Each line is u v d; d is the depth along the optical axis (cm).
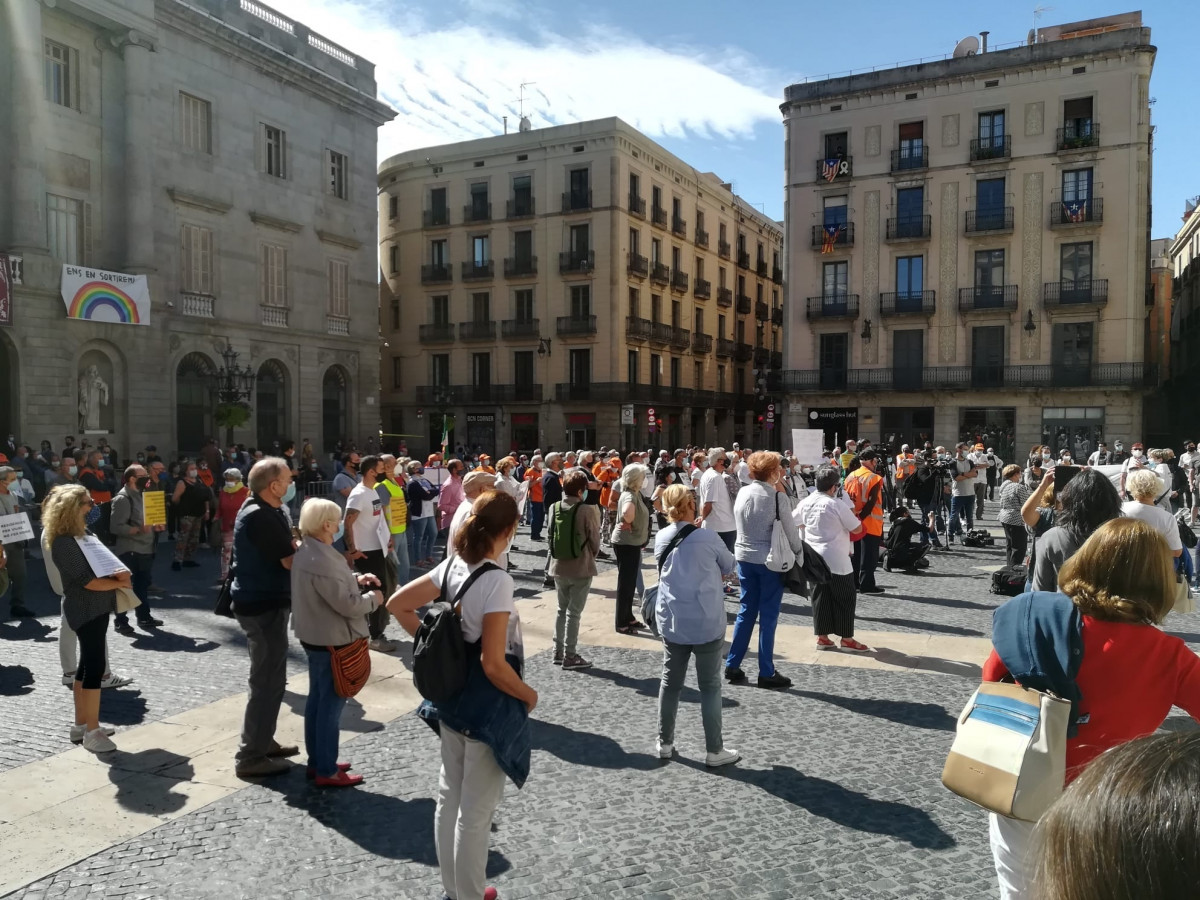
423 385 4844
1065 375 3644
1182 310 5475
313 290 3403
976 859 417
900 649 825
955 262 3822
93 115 2625
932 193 3853
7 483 1023
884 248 3944
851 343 4019
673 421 5012
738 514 718
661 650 846
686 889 392
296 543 546
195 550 1404
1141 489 655
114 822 466
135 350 2706
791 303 4134
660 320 4850
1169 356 5919
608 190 4375
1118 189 3538
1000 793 240
